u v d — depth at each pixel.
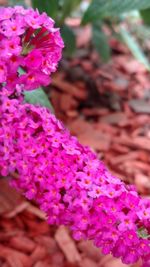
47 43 0.34
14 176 0.60
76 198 0.34
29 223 0.60
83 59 0.89
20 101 0.36
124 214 0.34
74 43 0.75
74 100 0.79
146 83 0.88
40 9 0.65
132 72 0.90
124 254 0.35
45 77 0.34
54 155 0.35
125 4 0.60
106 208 0.34
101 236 0.35
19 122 0.35
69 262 0.56
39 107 0.37
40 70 0.34
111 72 0.88
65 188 0.35
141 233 0.35
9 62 0.33
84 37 0.96
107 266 0.56
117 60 0.92
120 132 0.75
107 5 0.61
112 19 0.82
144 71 0.91
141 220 0.34
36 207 0.61
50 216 0.36
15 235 0.58
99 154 0.70
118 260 0.56
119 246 0.35
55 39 0.34
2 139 0.35
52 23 0.34
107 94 0.82
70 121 0.75
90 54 0.91
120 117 0.78
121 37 0.82
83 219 0.35
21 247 0.57
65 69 0.85
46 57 0.34
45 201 0.36
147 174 0.69
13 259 0.55
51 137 0.35
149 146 0.73
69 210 0.35
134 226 0.34
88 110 0.78
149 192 0.66
